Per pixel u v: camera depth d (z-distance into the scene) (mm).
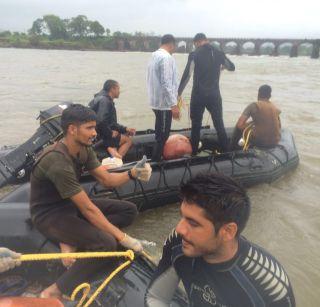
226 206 1201
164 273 1582
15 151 4785
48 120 4742
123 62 40656
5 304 1958
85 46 99562
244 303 1301
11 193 3750
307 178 5789
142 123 9781
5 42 95500
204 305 1438
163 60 4629
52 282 2943
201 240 1261
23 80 19938
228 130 6367
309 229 4207
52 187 2633
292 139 6453
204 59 5172
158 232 4148
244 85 19516
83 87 17734
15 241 2881
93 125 2611
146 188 4449
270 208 4691
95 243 2613
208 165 4945
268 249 3795
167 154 5047
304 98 14945
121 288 2500
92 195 4094
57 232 2656
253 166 5246
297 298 3092
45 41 98250
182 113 10859
